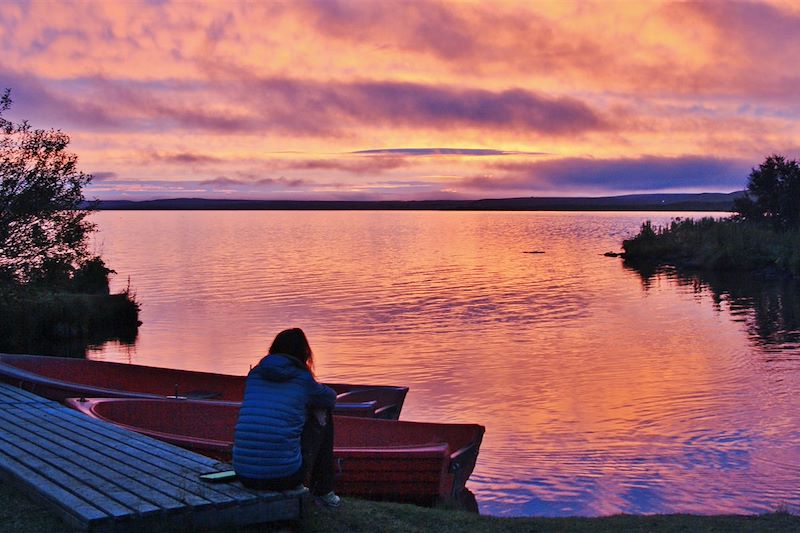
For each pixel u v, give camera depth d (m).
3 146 20.66
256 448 5.48
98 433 7.43
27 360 14.38
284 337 5.90
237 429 5.62
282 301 38.94
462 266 62.56
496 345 24.98
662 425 14.58
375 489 9.13
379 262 67.94
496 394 17.69
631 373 20.00
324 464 6.32
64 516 5.23
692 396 17.08
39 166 20.80
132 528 4.95
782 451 12.76
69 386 12.12
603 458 12.44
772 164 62.62
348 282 49.41
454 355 23.14
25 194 20.55
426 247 94.44
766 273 49.16
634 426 14.51
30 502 5.71
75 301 30.03
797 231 55.31
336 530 5.95
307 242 109.31
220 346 26.27
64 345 27.11
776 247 52.75
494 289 44.16
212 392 14.89
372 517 6.45
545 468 11.87
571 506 10.26
